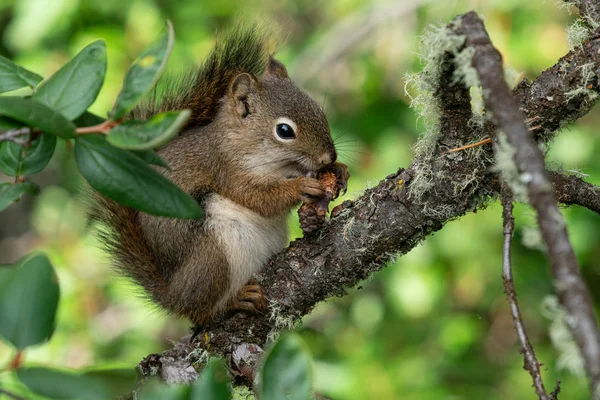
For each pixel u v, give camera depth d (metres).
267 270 2.27
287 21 2.66
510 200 2.18
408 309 2.58
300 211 2.26
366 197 2.26
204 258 2.30
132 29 2.63
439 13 2.63
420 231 2.25
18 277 2.05
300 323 2.27
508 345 2.66
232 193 2.33
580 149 2.58
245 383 2.26
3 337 2.00
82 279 2.59
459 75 2.20
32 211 2.96
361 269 2.26
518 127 2.16
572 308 1.86
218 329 2.27
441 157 2.24
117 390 2.14
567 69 2.22
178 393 2.05
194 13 2.66
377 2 2.65
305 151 2.33
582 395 2.56
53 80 2.17
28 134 2.16
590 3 2.23
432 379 2.55
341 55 2.65
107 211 2.32
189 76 2.35
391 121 2.64
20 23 2.61
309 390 2.07
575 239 2.56
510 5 2.60
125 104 2.15
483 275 2.60
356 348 2.58
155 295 2.31
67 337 2.56
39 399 2.07
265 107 2.34
